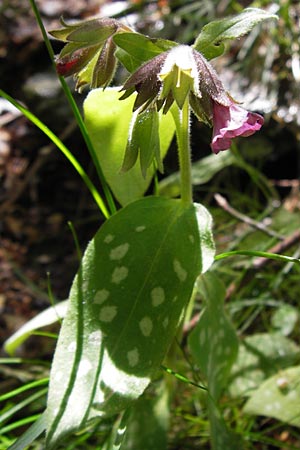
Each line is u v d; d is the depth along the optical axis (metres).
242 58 0.53
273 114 0.50
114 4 0.68
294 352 0.35
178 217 0.28
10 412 0.30
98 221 0.56
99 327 0.26
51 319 0.33
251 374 0.34
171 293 0.27
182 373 0.35
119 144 0.31
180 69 0.24
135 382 0.25
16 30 0.67
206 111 0.25
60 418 0.24
